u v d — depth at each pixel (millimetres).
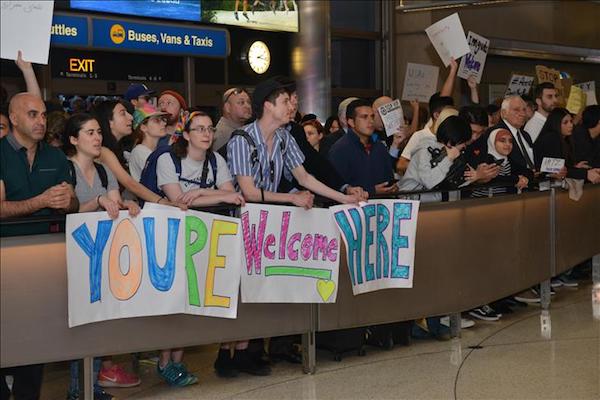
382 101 7125
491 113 9102
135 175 5848
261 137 5523
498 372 5766
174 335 5242
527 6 13641
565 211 8086
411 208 6016
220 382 5688
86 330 4930
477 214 6754
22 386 4949
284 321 5656
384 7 11633
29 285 4730
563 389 5355
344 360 6152
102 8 8406
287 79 5543
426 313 6387
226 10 9484
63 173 4965
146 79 9070
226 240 5277
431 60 11648
